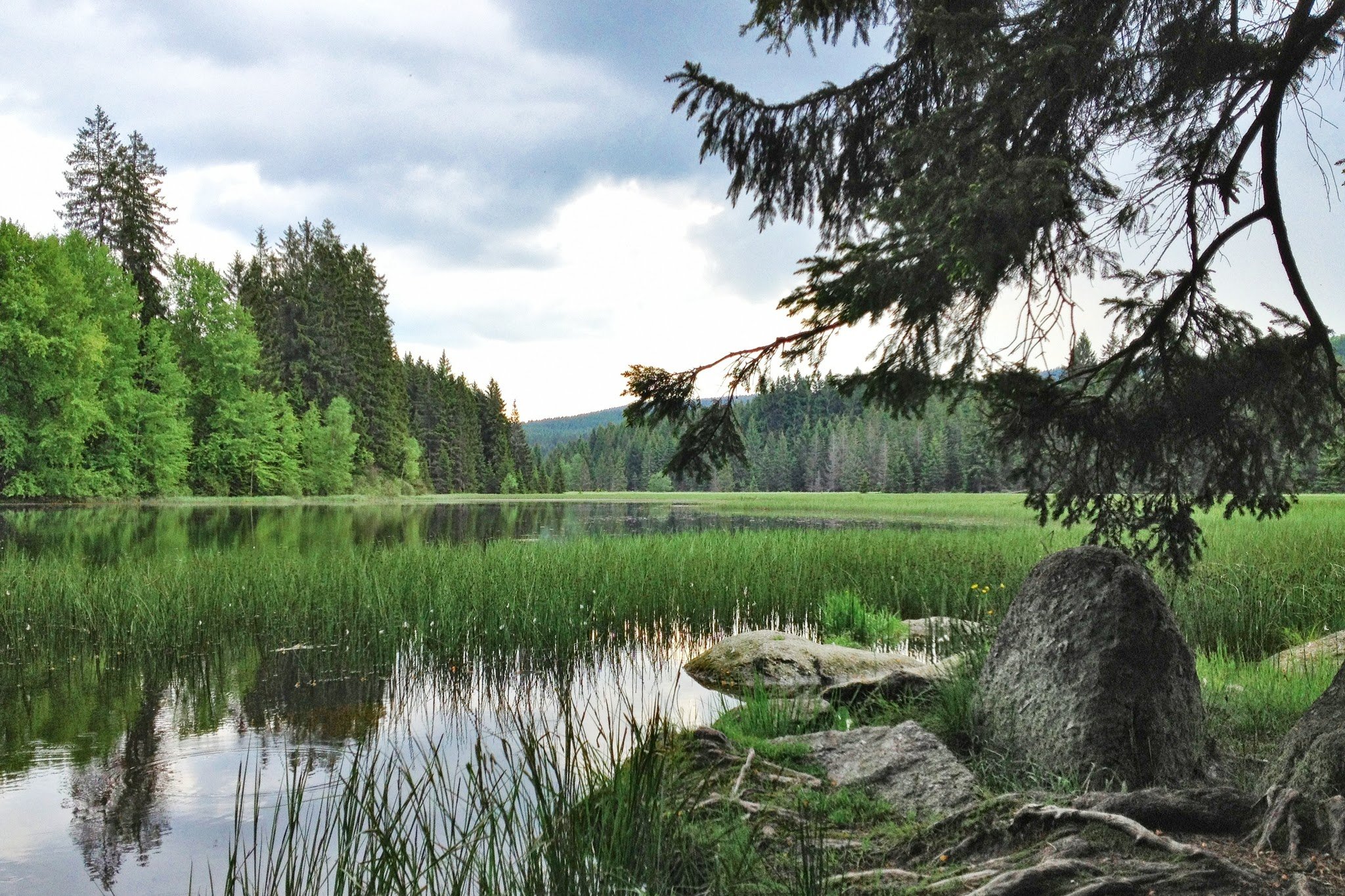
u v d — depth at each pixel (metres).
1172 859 2.71
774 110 5.24
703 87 5.24
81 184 48.50
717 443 4.77
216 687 7.72
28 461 39.91
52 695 7.46
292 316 65.69
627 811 3.32
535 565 12.65
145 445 45.03
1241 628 9.21
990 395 4.19
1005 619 4.84
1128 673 4.09
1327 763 2.92
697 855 3.26
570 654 8.77
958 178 3.60
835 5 5.05
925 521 32.94
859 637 10.39
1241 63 3.95
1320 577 10.50
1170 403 4.60
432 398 90.94
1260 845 2.76
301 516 37.94
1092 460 4.71
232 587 11.08
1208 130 4.46
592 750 5.18
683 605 11.05
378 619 9.89
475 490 98.25
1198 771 4.23
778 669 8.14
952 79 3.97
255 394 54.31
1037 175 3.45
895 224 3.71
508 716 6.68
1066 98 3.89
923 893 2.82
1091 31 3.83
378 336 74.31
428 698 7.34
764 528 29.31
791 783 4.07
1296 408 4.57
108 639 9.48
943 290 3.68
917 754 4.27
